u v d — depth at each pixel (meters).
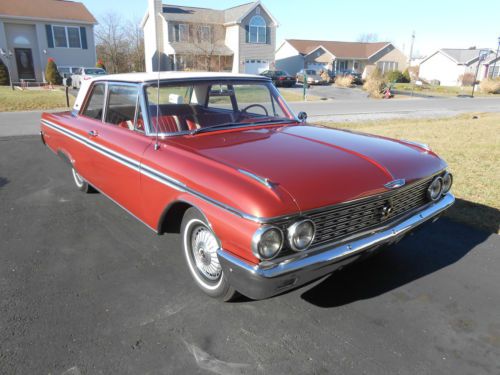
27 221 4.43
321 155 2.83
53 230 4.19
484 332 2.64
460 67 52.06
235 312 2.83
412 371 2.30
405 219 2.93
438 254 3.69
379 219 2.75
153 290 3.09
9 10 28.81
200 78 3.64
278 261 2.28
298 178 2.46
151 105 3.38
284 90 30.06
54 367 2.31
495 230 4.18
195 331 2.63
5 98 18.42
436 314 2.82
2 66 27.78
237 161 2.68
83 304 2.91
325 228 2.46
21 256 3.63
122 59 46.50
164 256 3.63
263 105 3.99
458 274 3.34
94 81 4.32
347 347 2.49
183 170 2.75
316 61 49.16
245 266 2.27
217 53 36.44
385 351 2.46
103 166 3.88
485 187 5.54
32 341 2.52
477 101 25.61
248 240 2.23
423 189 3.11
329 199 2.39
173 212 3.07
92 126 4.16
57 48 30.58
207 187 2.52
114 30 47.50
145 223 3.39
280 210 2.22
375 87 27.28
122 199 3.67
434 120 14.29
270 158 2.73
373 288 3.14
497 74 52.22
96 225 4.32
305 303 2.94
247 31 36.97
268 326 2.68
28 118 12.97
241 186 2.37
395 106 20.47
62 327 2.65
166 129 3.32
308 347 2.49
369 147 3.10
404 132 10.81
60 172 6.41
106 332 2.61
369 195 2.56
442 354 2.44
